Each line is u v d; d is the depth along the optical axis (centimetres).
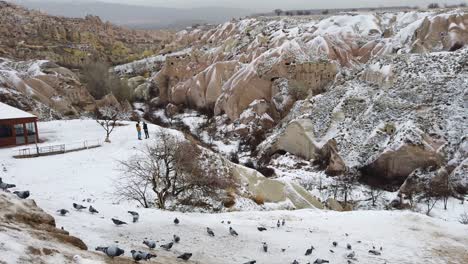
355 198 4994
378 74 7294
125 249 1254
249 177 3659
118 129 4756
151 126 4781
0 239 881
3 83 7469
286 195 3644
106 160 3553
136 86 12788
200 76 10719
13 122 4053
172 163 2919
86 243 1238
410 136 5575
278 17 16375
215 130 8875
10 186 1296
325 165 6191
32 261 837
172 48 17625
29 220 1095
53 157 3675
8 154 3728
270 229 1909
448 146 5584
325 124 6762
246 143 7894
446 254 1766
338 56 10856
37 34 17500
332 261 1555
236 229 1809
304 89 8756
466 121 5822
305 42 11712
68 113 7944
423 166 5338
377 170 5619
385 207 4650
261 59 9875
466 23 9462
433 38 9588
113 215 1709
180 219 1809
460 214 4175
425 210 4366
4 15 19100
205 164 3319
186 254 1277
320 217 2261
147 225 1630
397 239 1905
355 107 6912
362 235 1936
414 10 14762
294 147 6775
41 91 8106
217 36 16588
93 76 10156
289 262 1482
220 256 1430
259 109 8719
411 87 6669
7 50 13838
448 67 6888
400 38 10625
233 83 9656
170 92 11600
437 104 6231
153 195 2858
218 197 3019
